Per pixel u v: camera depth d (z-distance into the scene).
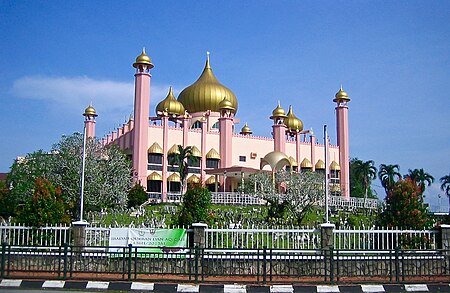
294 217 41.84
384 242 22.52
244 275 17.62
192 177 64.50
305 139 80.19
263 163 66.25
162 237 19.92
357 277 19.05
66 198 33.53
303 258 19.38
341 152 78.44
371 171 76.44
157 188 62.28
